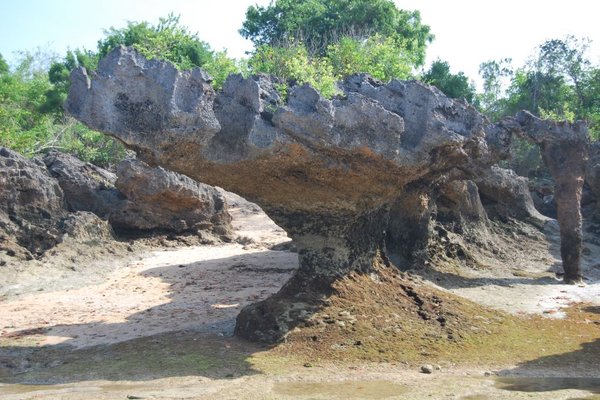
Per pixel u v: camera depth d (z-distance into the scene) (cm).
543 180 3675
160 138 1016
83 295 1694
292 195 1227
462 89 4212
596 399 885
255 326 1189
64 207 2386
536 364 1102
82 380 977
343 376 1006
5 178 2123
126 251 2302
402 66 2980
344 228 1285
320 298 1242
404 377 1007
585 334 1306
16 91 4294
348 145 1095
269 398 876
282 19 4753
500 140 1862
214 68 3288
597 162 2766
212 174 1142
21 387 948
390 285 1351
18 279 1836
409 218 1828
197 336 1215
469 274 1939
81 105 1014
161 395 882
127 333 1275
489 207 2544
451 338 1201
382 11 4559
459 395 903
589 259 2322
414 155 1149
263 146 1067
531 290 1777
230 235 2706
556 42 4697
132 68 1018
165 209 2562
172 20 4016
